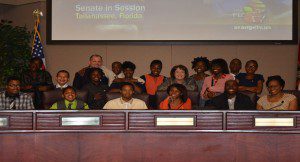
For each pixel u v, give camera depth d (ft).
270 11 27.96
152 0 28.17
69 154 15.84
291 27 27.94
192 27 28.14
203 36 28.12
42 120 15.80
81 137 15.84
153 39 28.19
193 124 15.80
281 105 18.37
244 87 22.52
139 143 15.84
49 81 23.61
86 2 28.22
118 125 15.85
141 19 28.22
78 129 15.83
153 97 19.77
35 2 29.17
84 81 22.89
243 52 28.45
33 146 15.78
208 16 28.12
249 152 15.72
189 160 15.83
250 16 27.99
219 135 15.78
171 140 15.83
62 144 15.83
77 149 15.84
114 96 19.19
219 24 28.09
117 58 28.78
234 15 28.04
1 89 20.98
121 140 15.84
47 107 19.49
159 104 19.16
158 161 15.84
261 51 28.40
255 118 15.70
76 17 28.22
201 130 15.76
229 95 18.40
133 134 15.85
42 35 28.91
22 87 22.15
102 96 20.57
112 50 28.78
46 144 15.80
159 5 28.19
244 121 15.72
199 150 15.79
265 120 15.69
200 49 28.53
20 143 15.76
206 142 15.80
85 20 28.22
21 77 23.22
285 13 27.94
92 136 15.85
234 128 15.75
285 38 27.94
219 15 28.07
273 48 28.40
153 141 15.84
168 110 15.84
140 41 28.19
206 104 19.01
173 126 15.83
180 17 28.17
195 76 22.68
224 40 28.04
